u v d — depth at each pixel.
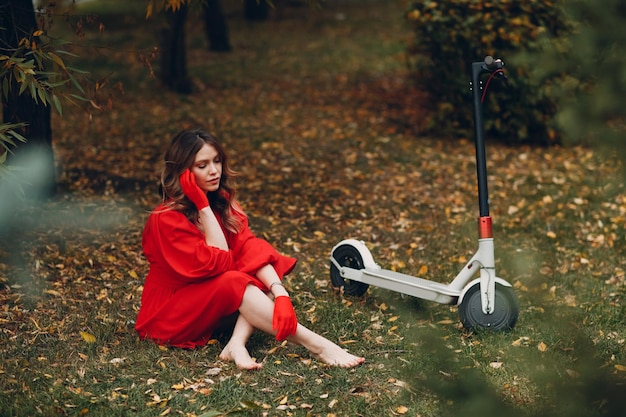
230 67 12.56
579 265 5.31
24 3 5.41
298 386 3.43
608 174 7.32
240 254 3.87
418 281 4.29
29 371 3.53
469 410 2.89
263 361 3.68
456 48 8.39
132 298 4.59
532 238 5.88
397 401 3.29
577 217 6.33
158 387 3.40
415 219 6.36
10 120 5.94
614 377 2.89
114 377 3.51
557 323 4.15
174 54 10.77
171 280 3.82
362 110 9.97
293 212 6.46
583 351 3.43
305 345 3.67
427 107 9.79
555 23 7.93
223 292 3.67
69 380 3.46
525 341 3.90
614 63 3.27
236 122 9.31
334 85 11.48
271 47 14.33
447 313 4.38
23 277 4.82
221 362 3.67
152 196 6.70
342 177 7.42
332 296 4.63
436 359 3.62
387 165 7.80
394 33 15.67
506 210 6.55
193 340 3.85
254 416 3.18
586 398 2.71
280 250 5.59
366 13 17.91
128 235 5.76
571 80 3.45
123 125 9.08
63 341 3.90
